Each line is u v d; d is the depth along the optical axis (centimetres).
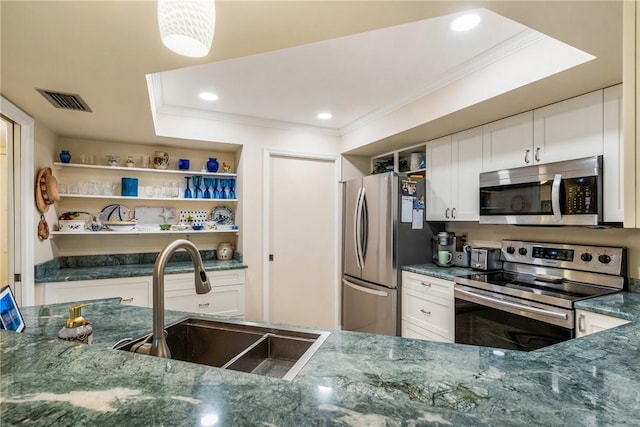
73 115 245
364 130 345
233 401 63
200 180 360
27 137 240
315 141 378
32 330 132
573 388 77
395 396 70
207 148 362
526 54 189
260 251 350
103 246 329
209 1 81
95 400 61
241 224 345
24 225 236
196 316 148
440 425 59
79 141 320
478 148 269
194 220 363
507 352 100
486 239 299
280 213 367
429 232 325
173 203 357
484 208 254
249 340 134
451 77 237
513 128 241
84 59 158
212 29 83
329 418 59
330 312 391
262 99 288
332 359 94
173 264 337
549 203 211
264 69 231
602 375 84
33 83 186
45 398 61
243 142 343
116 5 117
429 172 319
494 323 220
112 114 243
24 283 235
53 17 124
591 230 225
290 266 372
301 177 377
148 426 54
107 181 330
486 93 213
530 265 255
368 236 335
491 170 257
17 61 160
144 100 214
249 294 344
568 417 64
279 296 367
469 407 67
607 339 115
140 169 327
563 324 181
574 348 105
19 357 78
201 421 56
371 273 330
